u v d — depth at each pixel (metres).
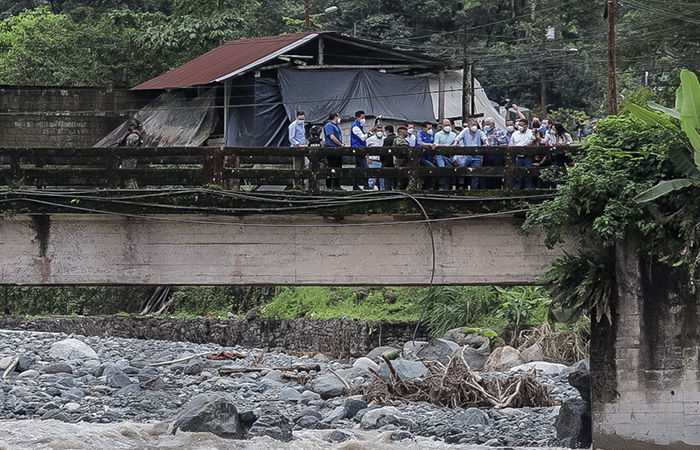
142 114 62.50
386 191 30.03
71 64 83.19
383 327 64.31
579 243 29.67
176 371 50.22
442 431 33.50
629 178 27.03
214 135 59.16
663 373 26.92
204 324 76.88
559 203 27.45
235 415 32.31
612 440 27.06
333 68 56.56
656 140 26.94
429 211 29.95
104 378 45.41
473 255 30.58
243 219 30.66
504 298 63.62
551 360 53.12
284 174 30.62
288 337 71.38
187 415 32.00
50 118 70.50
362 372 48.59
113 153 30.73
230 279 30.75
